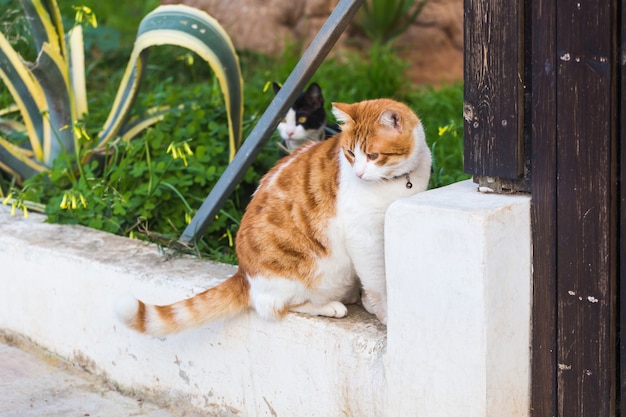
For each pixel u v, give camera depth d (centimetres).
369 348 300
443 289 270
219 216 447
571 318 272
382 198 305
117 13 827
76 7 509
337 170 315
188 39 440
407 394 288
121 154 490
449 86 695
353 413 310
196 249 390
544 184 269
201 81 720
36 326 418
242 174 384
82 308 391
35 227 435
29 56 637
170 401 369
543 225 272
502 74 270
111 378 388
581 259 266
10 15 641
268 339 330
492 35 269
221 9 813
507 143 273
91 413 364
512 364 277
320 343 314
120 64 738
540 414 286
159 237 407
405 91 685
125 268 372
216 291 334
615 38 249
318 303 329
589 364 271
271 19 798
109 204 450
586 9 250
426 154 319
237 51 759
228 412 352
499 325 268
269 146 536
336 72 701
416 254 274
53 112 500
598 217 260
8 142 500
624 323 263
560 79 259
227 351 345
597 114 254
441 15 792
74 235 420
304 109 524
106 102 622
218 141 497
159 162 470
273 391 334
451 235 264
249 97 614
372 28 779
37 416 361
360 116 306
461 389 273
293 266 320
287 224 320
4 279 427
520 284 274
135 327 333
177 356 362
